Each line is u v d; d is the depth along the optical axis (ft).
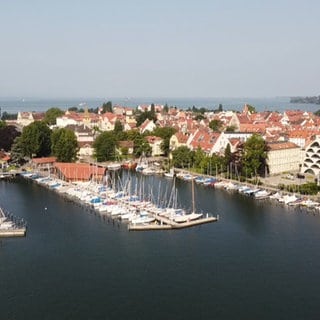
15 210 551.18
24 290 343.26
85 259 399.44
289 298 328.70
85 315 308.19
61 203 587.68
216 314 308.19
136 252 415.85
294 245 428.15
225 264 387.34
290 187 632.38
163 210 538.06
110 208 545.44
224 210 552.41
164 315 307.58
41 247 427.33
